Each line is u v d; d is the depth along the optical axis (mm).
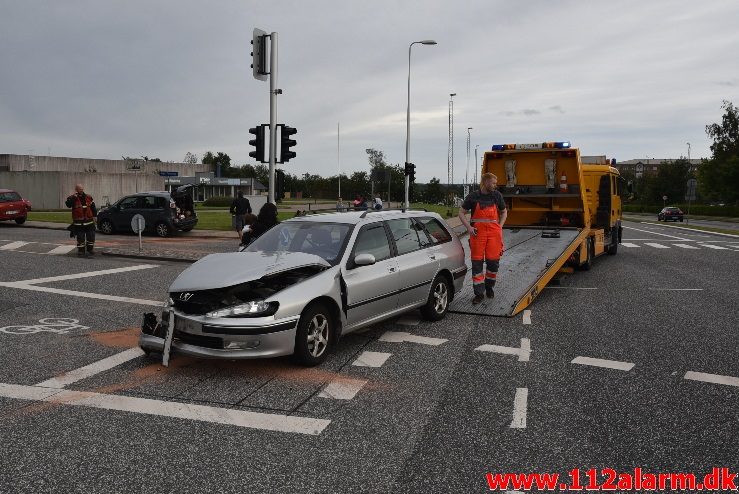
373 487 3543
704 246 21000
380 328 7570
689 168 85562
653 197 86250
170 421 4539
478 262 8656
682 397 5082
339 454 3979
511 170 13914
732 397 5090
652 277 12680
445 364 6035
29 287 10531
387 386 5359
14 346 6656
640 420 4578
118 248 16812
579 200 13727
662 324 7934
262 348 5453
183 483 3580
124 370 5797
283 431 4355
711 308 9102
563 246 11688
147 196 22312
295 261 6008
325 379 5551
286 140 14523
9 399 5000
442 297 8078
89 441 4168
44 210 45281
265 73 14203
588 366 5980
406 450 4043
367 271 6641
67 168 67500
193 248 17734
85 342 6836
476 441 4191
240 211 18922
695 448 4098
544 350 6574
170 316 5578
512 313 8188
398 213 7738
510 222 14680
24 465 3803
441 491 3506
